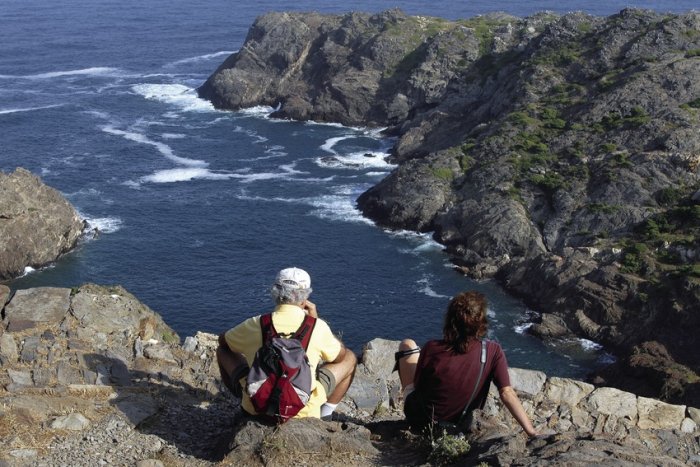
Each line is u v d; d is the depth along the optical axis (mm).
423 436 9742
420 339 63781
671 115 88500
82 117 127125
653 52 103375
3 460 9383
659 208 77562
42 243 76062
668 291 64062
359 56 134750
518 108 103625
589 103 96500
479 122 112625
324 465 9125
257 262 77312
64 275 75000
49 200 78125
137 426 10672
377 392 13258
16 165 103250
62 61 173250
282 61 140500
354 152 114125
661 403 13492
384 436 10297
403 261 78375
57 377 12453
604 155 86312
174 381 12953
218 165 105875
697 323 61312
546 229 79750
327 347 9742
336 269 76188
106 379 12641
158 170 103000
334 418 12141
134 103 137125
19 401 10969
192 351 14297
